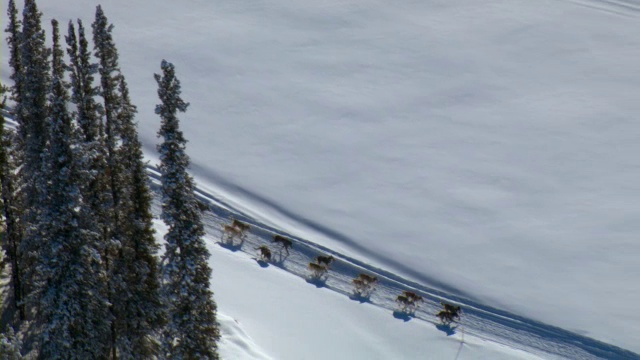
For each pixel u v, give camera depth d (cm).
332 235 5369
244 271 4772
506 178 6222
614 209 5941
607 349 4656
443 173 6216
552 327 4784
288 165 6125
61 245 2862
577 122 7088
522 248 5444
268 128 6625
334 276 4950
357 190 5900
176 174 2897
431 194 5938
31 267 3316
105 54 2938
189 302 2992
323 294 4722
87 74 2939
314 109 6981
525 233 5597
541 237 5575
